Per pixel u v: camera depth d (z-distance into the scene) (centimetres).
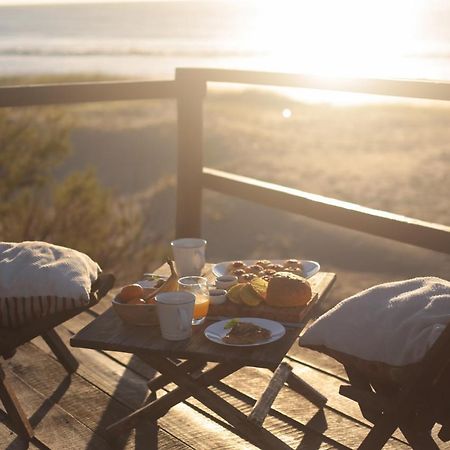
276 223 1227
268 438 221
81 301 252
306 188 1443
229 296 239
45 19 15912
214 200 1349
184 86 370
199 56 6206
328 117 2427
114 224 722
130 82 359
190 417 272
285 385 298
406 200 1321
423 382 192
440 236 283
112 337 224
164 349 214
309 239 1151
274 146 1889
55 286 251
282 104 2836
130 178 1581
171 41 8256
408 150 1802
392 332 206
